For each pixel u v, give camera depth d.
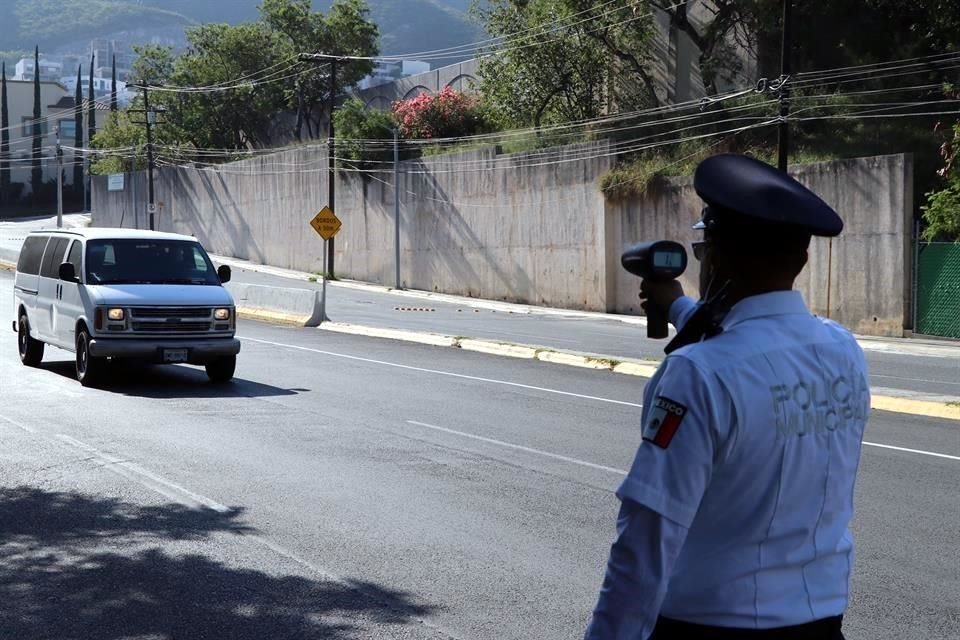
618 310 42.19
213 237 72.00
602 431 12.88
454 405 15.00
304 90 76.62
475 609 6.42
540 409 14.71
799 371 2.61
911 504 9.18
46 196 118.81
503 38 49.69
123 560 7.39
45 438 12.02
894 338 31.44
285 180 63.84
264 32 81.06
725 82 44.41
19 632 6.00
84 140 124.00
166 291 16.61
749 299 2.66
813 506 2.62
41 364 19.44
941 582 7.00
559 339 27.88
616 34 45.72
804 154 36.41
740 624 2.57
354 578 7.01
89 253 17.02
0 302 34.41
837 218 2.59
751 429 2.52
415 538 7.98
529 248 46.41
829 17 39.97
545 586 6.86
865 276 32.66
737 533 2.58
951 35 36.84
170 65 90.00
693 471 2.49
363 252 57.88
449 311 40.56
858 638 6.00
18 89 123.25
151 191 73.94
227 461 10.78
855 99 38.16
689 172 38.94
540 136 47.72
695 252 2.84
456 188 50.53
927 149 35.53
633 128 42.84
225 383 17.16
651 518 2.49
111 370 18.67
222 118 81.19
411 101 58.09
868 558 7.55
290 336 26.16
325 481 9.89
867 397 2.80
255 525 8.33
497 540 7.93
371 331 27.33
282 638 5.92
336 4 77.56
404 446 11.72
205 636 5.95
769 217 2.53
